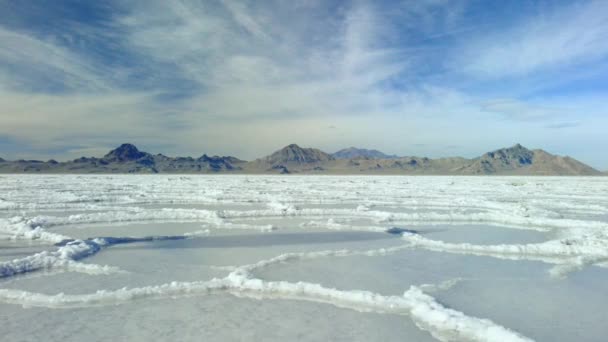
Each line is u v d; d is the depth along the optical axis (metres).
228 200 24.86
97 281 7.76
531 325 5.84
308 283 7.41
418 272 8.64
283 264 9.23
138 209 19.39
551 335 5.50
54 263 8.85
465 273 8.62
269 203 23.00
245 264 9.16
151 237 12.29
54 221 15.12
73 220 15.41
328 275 8.31
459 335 5.44
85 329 5.47
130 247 11.00
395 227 14.41
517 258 10.11
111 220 15.78
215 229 13.98
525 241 12.46
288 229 14.08
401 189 38.28
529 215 18.92
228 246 11.19
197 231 13.47
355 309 6.38
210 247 11.05
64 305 6.41
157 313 6.08
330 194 30.33
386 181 62.62
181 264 9.12
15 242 11.62
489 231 14.34
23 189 34.09
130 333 5.34
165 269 8.67
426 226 15.47
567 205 23.59
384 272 8.61
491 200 27.11
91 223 15.16
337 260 9.66
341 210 19.31
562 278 8.31
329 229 14.12
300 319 5.90
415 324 5.81
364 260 9.69
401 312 6.29
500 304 6.72
